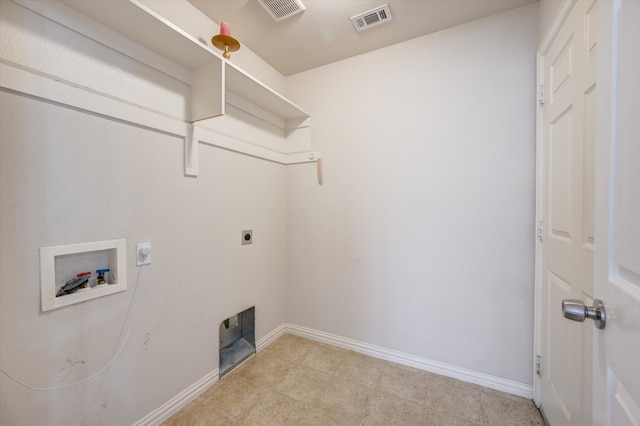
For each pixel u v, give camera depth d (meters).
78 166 1.10
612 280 0.57
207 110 1.48
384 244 2.03
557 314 1.25
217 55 1.40
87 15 1.10
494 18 1.68
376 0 1.57
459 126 1.78
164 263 1.43
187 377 1.56
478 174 1.73
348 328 2.18
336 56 2.13
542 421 1.42
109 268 1.23
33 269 0.98
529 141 1.60
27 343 0.97
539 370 1.50
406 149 1.94
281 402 1.56
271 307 2.28
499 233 1.67
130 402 1.28
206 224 1.67
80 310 1.11
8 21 0.92
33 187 0.98
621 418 0.52
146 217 1.35
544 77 1.47
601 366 0.60
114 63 1.21
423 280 1.90
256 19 1.72
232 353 1.93
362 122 2.10
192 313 1.59
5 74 0.91
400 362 1.97
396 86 1.97
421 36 1.89
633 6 0.51
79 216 1.11
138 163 1.31
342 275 2.20
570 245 1.11
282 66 2.27
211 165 1.71
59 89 1.04
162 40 1.27
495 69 1.68
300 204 2.38
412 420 1.43
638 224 0.49
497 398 1.59
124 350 1.26
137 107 1.29
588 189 0.97
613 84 0.58
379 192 2.04
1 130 0.91
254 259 2.08
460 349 1.79
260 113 2.10
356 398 1.60
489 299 1.71
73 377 1.09
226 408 1.52
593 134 0.94
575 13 1.08
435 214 1.85
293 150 2.40
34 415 0.99
